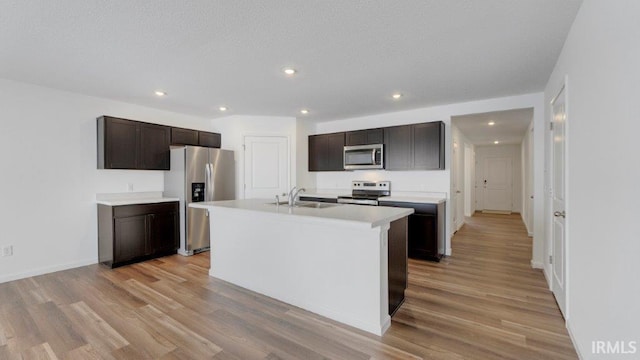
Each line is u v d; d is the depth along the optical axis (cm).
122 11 185
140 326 226
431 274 344
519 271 355
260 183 516
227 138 516
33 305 262
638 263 115
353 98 395
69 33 214
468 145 806
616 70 135
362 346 200
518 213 877
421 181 470
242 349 197
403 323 231
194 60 265
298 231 261
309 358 187
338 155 521
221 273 331
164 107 444
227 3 177
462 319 236
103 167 379
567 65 223
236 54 253
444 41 229
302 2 176
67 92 365
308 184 562
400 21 199
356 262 227
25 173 337
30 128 340
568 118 219
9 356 188
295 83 332
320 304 247
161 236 418
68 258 369
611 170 141
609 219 143
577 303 196
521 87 345
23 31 210
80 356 189
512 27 207
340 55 256
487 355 189
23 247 335
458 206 615
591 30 167
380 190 503
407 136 446
